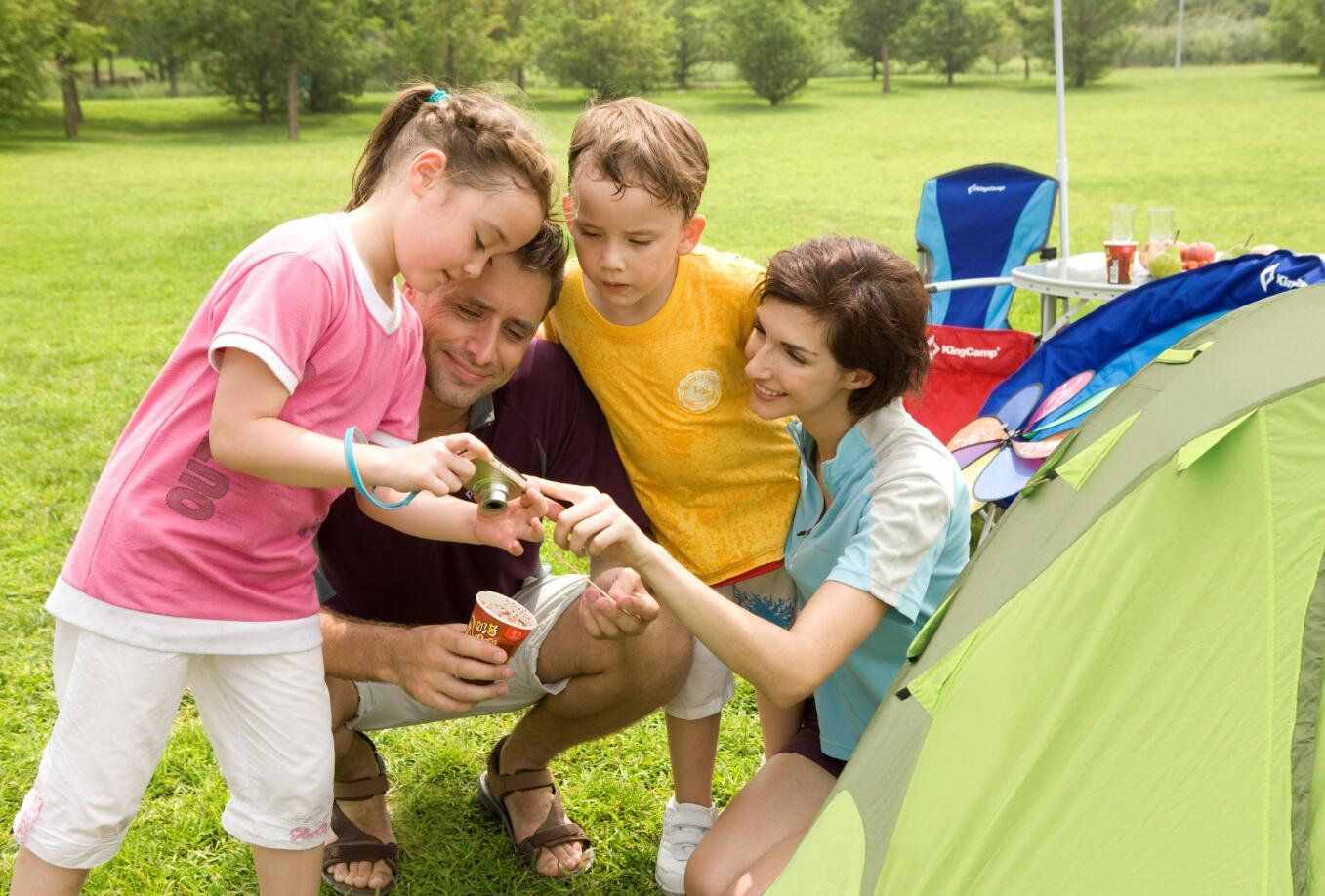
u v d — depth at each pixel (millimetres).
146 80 58938
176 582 2102
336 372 2111
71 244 12727
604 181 2455
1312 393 1822
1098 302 7160
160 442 2117
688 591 2117
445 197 2125
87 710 2127
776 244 12070
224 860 2828
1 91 29250
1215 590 1671
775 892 1947
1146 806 1508
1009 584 2068
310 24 35625
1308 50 43469
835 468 2389
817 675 2158
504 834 2895
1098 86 42875
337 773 2703
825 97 41281
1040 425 3941
